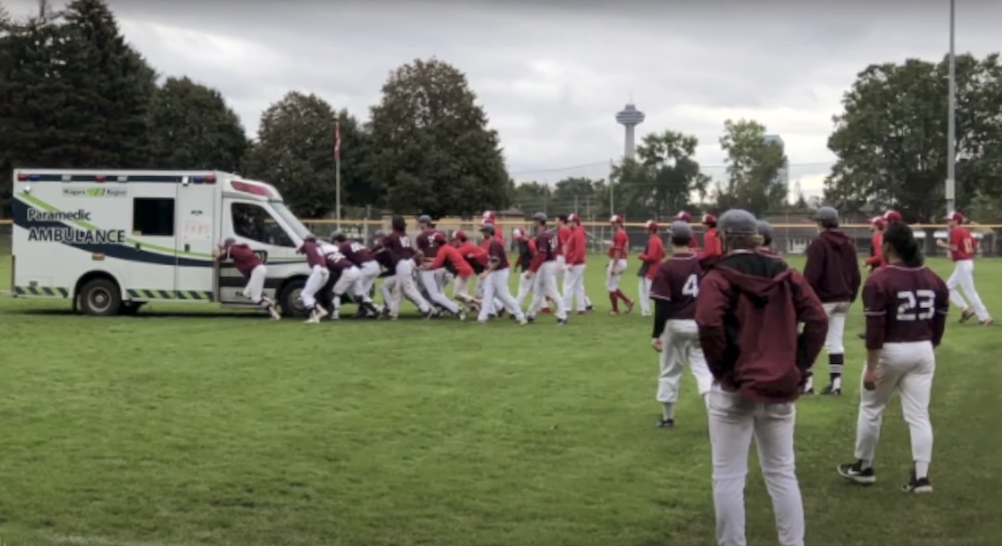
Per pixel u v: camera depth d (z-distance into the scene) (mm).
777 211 78500
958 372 12961
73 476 7328
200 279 19203
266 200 19406
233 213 19219
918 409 7250
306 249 18703
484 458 8117
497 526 6383
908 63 70688
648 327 18078
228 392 10898
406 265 19281
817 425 9695
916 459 7266
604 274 35500
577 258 20219
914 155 70375
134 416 9523
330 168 73438
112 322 18234
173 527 6219
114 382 11461
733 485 5508
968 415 10156
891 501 7086
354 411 9945
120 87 65312
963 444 8852
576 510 6746
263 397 10633
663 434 9133
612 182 83188
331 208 73938
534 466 7895
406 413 9891
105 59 65250
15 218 19531
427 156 67438
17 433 8703
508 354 14266
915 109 69000
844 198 72000
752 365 5312
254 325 17938
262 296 19000
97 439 8531
